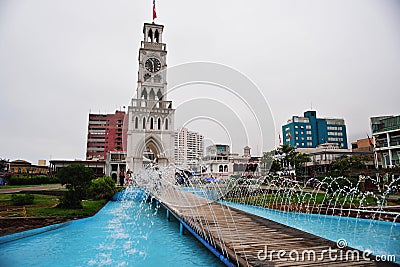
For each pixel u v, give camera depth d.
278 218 12.99
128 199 21.81
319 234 9.67
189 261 6.88
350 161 38.84
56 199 17.69
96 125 86.88
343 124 88.81
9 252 7.62
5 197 18.69
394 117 34.59
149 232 10.37
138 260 6.96
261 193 22.97
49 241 8.78
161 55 42.75
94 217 13.27
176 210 11.24
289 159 40.47
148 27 45.75
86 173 14.27
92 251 7.76
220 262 6.71
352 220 12.14
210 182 19.14
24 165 56.22
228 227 7.98
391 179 23.22
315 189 24.08
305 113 89.25
